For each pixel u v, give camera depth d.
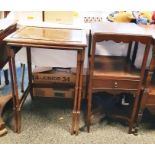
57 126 1.85
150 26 1.83
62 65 2.06
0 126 1.69
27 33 1.61
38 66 2.13
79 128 1.84
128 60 1.92
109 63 1.82
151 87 1.69
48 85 2.14
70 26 1.87
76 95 1.62
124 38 1.43
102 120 1.96
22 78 2.29
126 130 1.85
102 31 1.49
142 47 1.83
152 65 1.54
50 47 1.44
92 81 1.59
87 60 1.97
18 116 1.69
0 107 1.91
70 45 1.42
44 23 1.91
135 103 1.68
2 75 2.57
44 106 2.13
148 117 2.04
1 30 1.60
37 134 1.74
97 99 2.15
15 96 1.63
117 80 1.59
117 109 2.04
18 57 2.07
